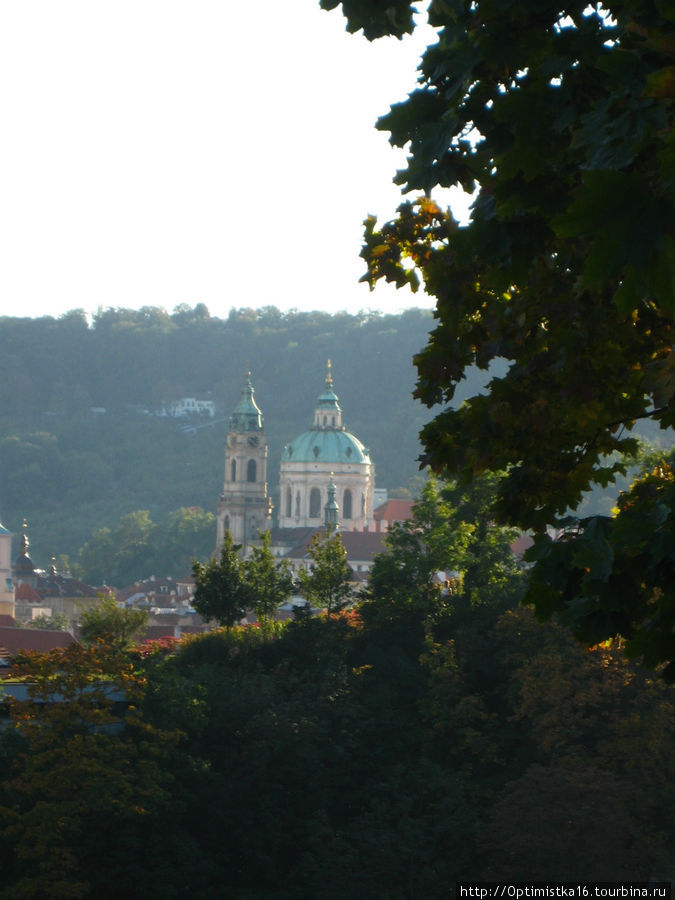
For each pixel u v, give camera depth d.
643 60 33.50
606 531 42.47
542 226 43.97
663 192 26.05
